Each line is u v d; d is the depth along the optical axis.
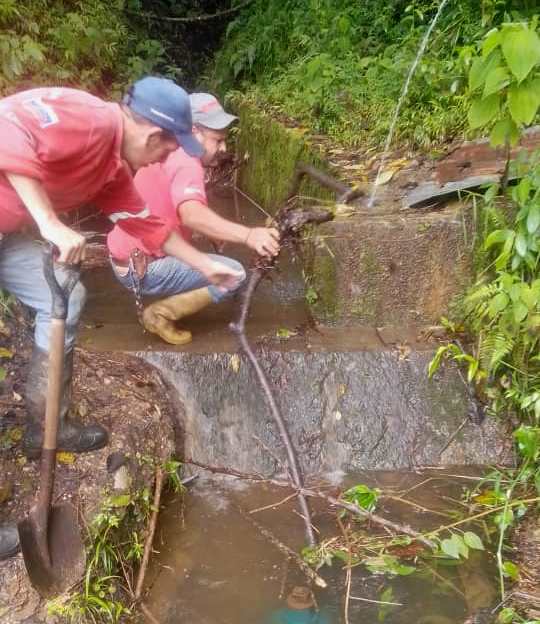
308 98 5.86
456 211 3.69
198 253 3.02
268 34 7.95
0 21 6.32
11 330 3.43
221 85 8.80
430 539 2.95
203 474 3.41
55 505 2.67
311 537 3.02
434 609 2.65
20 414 3.03
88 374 3.37
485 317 3.56
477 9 5.36
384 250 3.69
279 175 5.96
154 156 2.55
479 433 3.53
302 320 3.92
